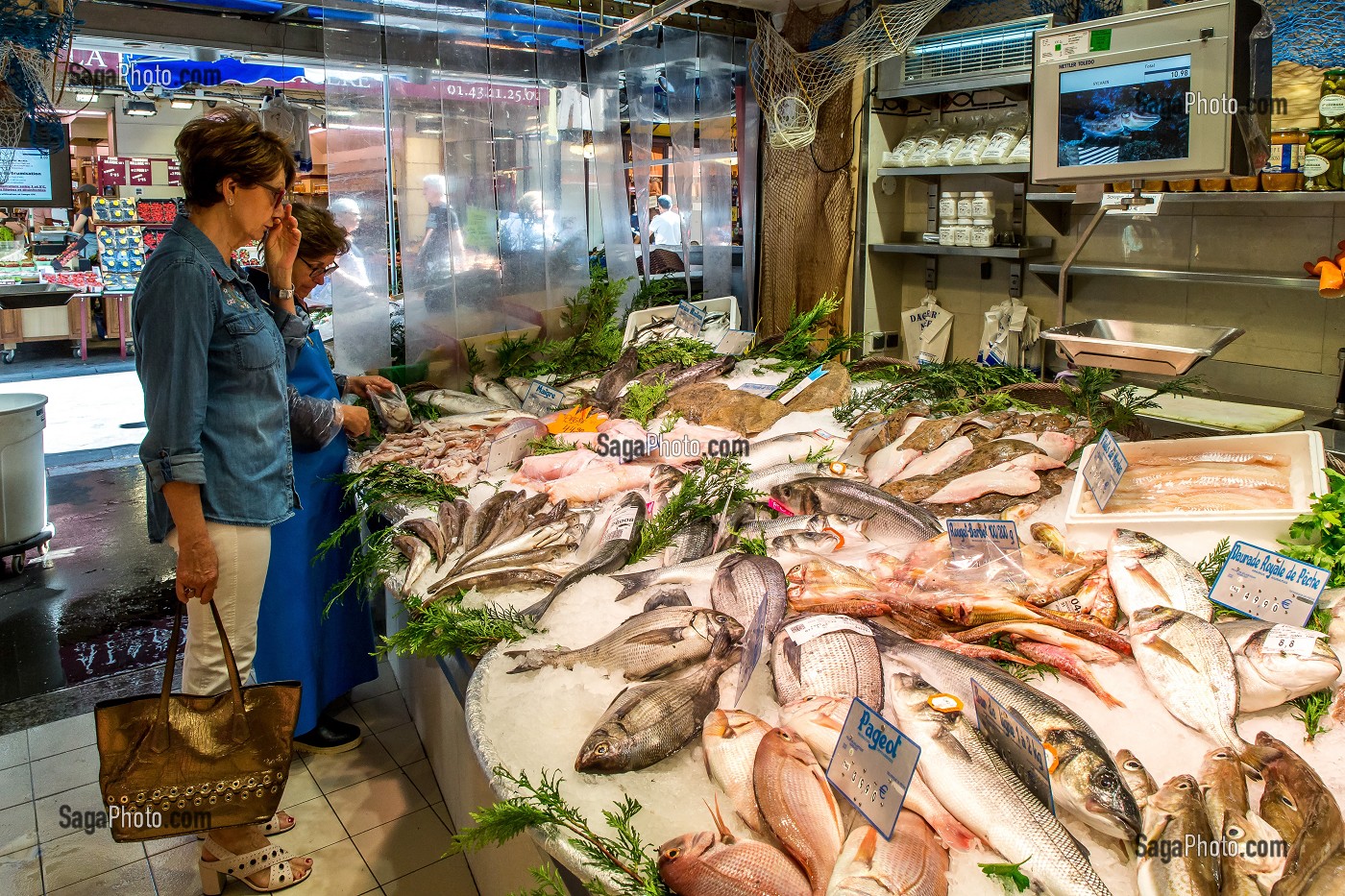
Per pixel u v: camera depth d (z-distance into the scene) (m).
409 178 3.93
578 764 1.45
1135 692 1.52
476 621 1.89
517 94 4.19
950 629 1.76
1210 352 2.48
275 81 7.26
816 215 5.18
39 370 9.82
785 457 2.74
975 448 2.46
